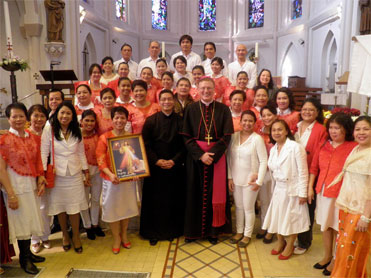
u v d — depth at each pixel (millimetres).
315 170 3180
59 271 3150
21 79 7805
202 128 3623
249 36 15562
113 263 3297
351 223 2588
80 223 4238
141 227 3855
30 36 7820
